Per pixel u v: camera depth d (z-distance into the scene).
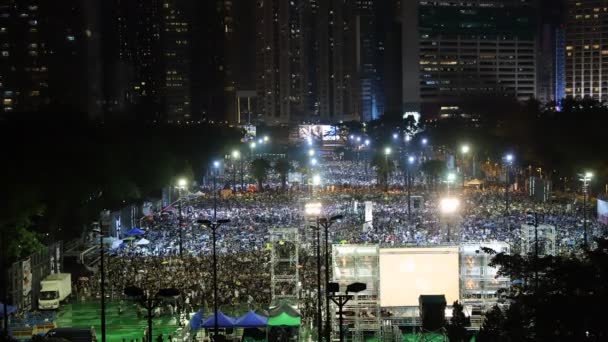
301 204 137.62
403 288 70.94
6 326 59.81
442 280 71.00
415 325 69.56
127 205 131.25
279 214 138.25
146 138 192.25
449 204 95.06
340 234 109.25
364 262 71.06
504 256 43.47
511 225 114.75
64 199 111.81
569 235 103.19
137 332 69.12
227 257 95.06
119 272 88.25
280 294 76.94
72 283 89.06
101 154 134.12
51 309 77.56
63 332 59.09
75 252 98.56
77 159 125.81
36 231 101.75
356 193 175.62
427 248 70.88
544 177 189.12
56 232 112.25
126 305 78.00
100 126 196.25
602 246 35.66
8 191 92.62
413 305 70.88
